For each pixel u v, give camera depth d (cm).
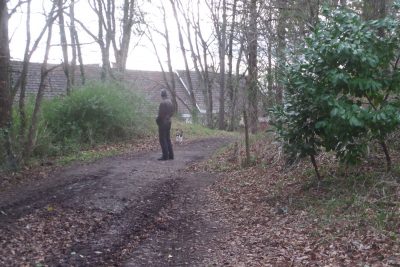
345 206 737
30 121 1432
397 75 759
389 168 812
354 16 779
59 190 985
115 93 1875
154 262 623
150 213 853
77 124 1700
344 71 766
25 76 1327
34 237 688
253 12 1388
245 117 1248
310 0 1269
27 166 1258
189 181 1131
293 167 1028
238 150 1334
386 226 638
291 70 811
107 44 2523
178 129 2370
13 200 898
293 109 826
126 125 1881
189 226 788
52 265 589
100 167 1280
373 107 761
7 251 621
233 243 693
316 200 810
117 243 691
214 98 4050
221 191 1012
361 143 802
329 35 770
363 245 600
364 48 752
